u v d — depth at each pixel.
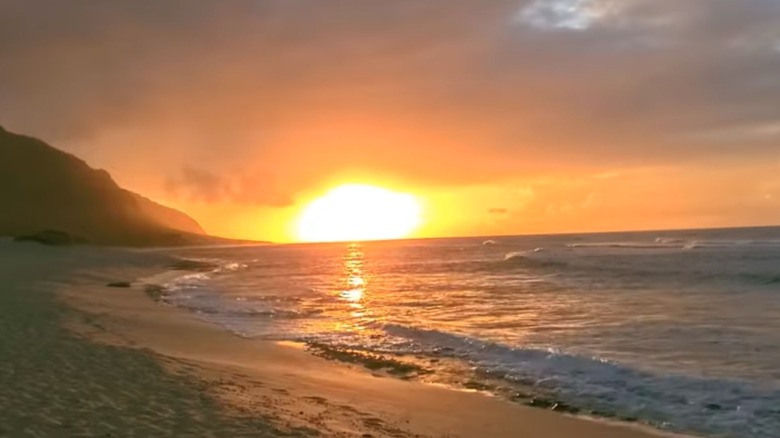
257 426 7.73
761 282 31.81
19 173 128.38
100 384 9.21
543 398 10.81
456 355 14.36
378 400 10.45
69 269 44.03
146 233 143.50
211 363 12.39
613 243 98.12
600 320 19.97
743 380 11.67
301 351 15.01
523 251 80.50
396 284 36.56
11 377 9.19
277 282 39.28
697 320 19.72
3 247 70.12
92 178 145.00
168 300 26.72
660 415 9.80
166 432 7.18
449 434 8.66
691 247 70.00
